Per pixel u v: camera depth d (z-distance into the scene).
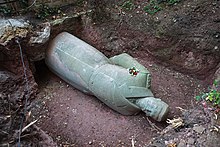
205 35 3.07
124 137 2.66
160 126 2.71
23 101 2.88
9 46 2.76
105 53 3.34
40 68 3.26
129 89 2.68
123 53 3.13
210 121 2.37
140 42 3.30
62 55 2.96
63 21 3.11
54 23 3.05
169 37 3.16
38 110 2.87
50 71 3.25
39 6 3.13
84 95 3.01
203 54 3.08
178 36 3.13
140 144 2.61
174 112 2.83
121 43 3.36
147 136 2.66
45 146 2.15
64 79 3.08
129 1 3.46
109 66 2.81
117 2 3.47
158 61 3.29
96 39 3.32
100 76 2.76
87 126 2.75
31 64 3.04
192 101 2.93
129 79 2.70
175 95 3.00
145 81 2.74
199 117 2.46
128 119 2.79
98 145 2.62
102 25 3.36
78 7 3.29
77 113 2.86
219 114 2.38
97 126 2.75
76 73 2.89
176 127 2.46
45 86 3.10
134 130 2.71
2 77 2.82
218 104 2.45
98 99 2.96
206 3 3.25
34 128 2.19
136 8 3.41
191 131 2.34
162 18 3.25
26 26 2.88
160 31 3.18
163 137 2.39
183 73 3.22
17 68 2.91
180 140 2.30
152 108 2.63
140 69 2.82
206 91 3.02
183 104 2.91
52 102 2.95
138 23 3.30
